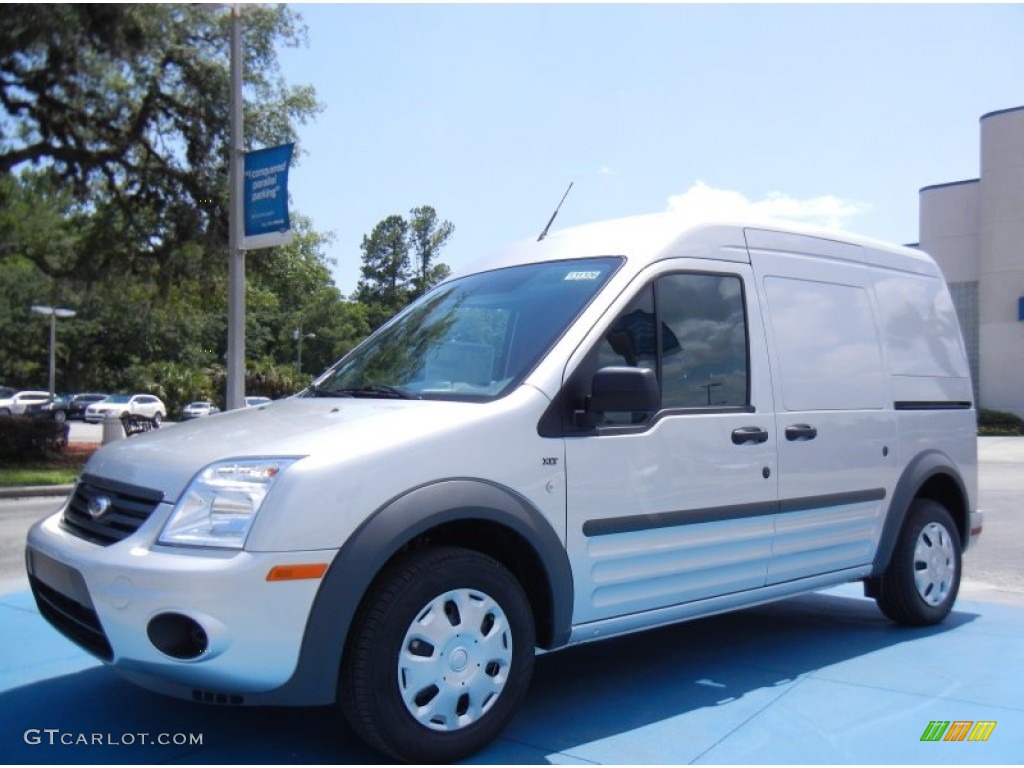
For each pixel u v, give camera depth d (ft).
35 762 11.65
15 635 17.72
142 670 10.91
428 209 304.30
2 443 62.54
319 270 96.27
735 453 14.94
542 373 12.95
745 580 15.33
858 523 17.38
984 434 124.36
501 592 12.02
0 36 50.85
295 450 11.21
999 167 132.16
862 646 17.70
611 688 14.97
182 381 208.85
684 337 14.70
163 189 69.15
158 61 64.18
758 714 13.71
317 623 10.62
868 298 18.53
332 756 11.86
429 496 11.38
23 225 73.97
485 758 11.87
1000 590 23.81
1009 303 131.85
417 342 15.29
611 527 13.23
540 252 16.06
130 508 11.66
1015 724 13.29
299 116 73.10
